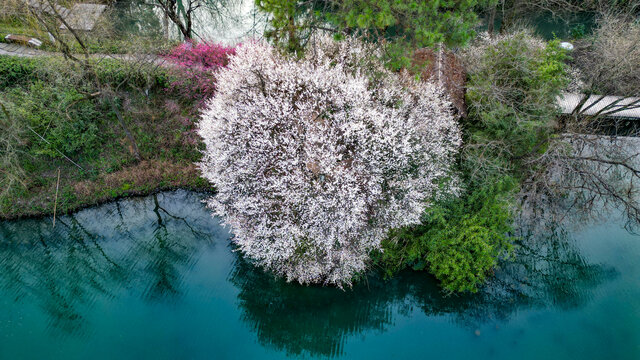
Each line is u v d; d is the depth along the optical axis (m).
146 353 13.09
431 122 14.05
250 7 26.89
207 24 26.34
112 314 14.43
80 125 19.03
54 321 14.13
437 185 13.48
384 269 15.27
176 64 19.64
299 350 13.67
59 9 16.28
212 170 15.18
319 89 13.85
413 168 13.51
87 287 15.62
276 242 12.74
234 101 14.78
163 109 20.48
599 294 15.02
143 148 19.58
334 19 12.12
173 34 24.81
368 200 12.65
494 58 15.53
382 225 13.45
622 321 13.93
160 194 18.64
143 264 16.48
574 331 13.75
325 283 14.81
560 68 14.63
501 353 13.19
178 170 18.97
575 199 15.77
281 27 13.24
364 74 14.53
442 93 15.05
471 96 15.58
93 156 19.17
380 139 12.28
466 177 15.22
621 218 17.58
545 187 15.52
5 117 16.83
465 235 13.61
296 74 14.05
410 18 12.04
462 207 14.38
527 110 14.75
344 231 12.48
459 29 12.13
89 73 17.89
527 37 15.57
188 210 18.53
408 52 12.80
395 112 13.10
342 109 13.20
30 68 18.80
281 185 12.34
